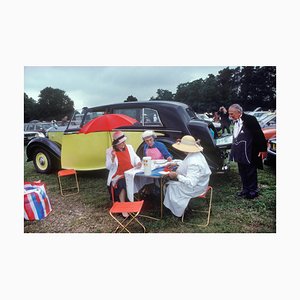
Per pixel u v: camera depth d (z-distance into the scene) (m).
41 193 3.90
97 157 4.75
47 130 5.00
